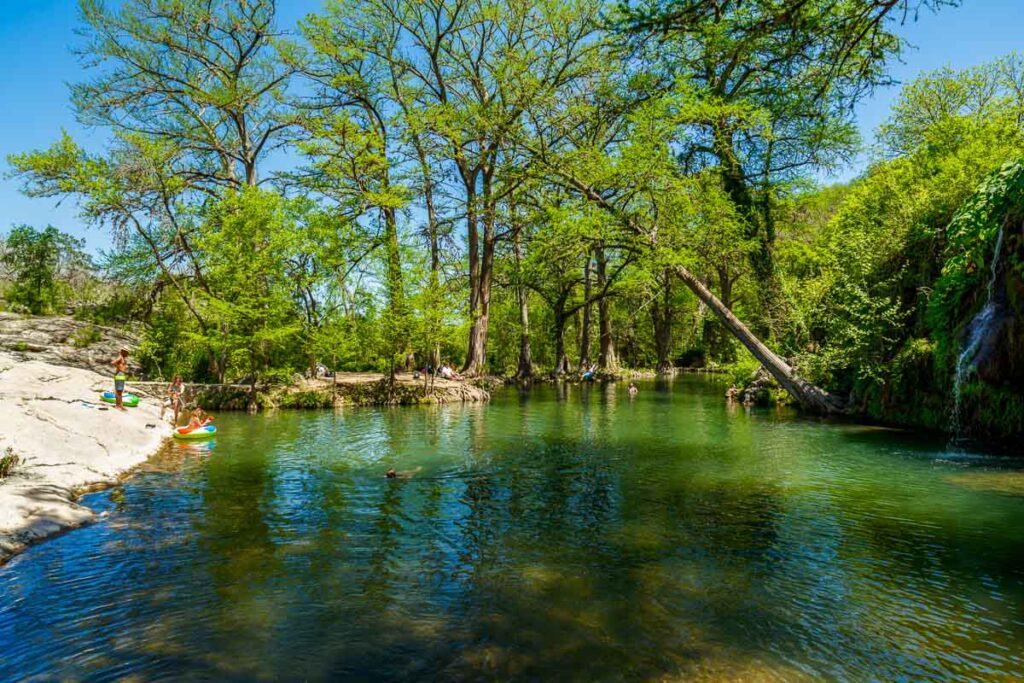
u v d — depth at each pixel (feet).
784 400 79.36
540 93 97.76
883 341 59.77
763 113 69.87
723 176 88.63
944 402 51.65
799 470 38.11
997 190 43.78
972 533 25.49
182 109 101.24
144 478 36.65
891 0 20.99
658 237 76.59
